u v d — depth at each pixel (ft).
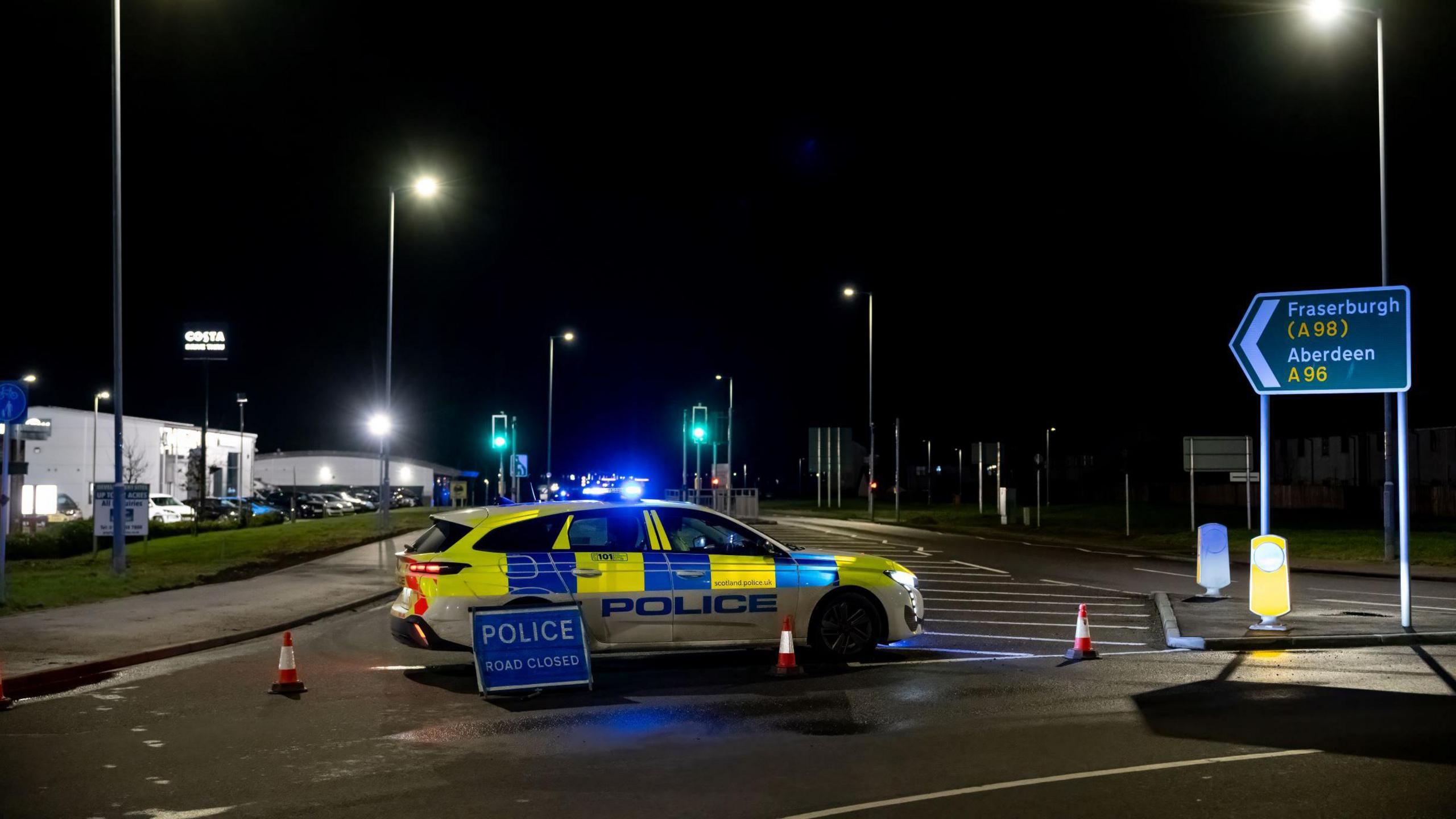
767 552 41.73
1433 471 158.20
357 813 23.39
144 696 36.37
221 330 177.78
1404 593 49.39
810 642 41.81
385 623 55.16
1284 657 43.93
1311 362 50.16
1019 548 112.06
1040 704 34.35
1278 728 30.96
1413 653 44.75
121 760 27.89
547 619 37.11
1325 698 35.17
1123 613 58.85
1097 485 234.79
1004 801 23.85
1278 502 178.60
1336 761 27.25
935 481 296.51
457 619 38.47
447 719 32.71
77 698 36.01
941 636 49.90
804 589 41.63
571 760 27.73
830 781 25.61
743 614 40.81
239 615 55.01
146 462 218.38
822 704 34.63
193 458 229.25
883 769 26.66
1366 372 49.52
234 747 29.30
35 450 197.06
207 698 35.96
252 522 151.64
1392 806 23.49
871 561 43.19
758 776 26.04
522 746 29.30
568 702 35.04
